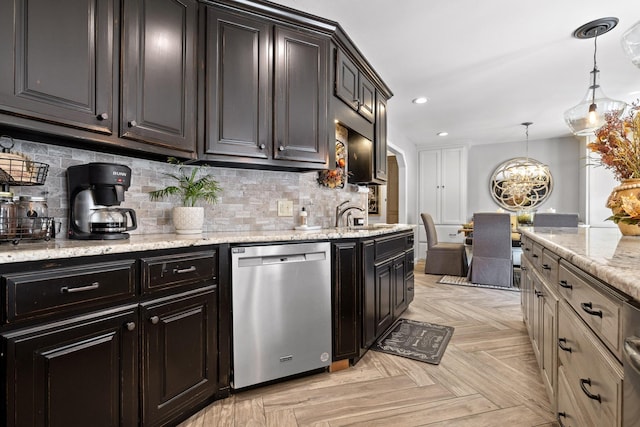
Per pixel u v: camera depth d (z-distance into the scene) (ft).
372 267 7.31
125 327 4.07
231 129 6.31
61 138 4.58
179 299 4.75
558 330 4.48
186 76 5.82
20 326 3.21
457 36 8.42
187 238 5.21
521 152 20.74
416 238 21.84
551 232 7.11
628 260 2.96
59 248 3.52
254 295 5.67
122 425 4.02
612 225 17.15
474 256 14.60
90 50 4.50
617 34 8.21
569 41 8.59
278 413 5.23
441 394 5.80
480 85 11.58
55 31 4.15
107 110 4.69
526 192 20.33
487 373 6.55
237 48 6.40
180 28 5.73
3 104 3.72
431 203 21.68
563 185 19.61
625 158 5.19
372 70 9.55
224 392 5.52
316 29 7.29
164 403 4.52
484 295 12.58
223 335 5.44
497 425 4.93
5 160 4.16
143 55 5.15
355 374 6.53
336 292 6.57
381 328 7.79
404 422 5.01
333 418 5.11
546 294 5.29
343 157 10.28
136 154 5.90
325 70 7.48
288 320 5.99
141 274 4.26
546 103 13.44
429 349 7.68
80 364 3.63
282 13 6.76
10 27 3.77
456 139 20.34
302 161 7.14
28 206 4.34
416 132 18.56
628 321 2.30
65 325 3.51
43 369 3.34
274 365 5.88
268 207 8.02
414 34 8.34
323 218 9.49
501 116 15.33
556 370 4.62
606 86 11.55
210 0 6.12
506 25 7.91
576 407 3.63
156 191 6.44
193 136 5.97
